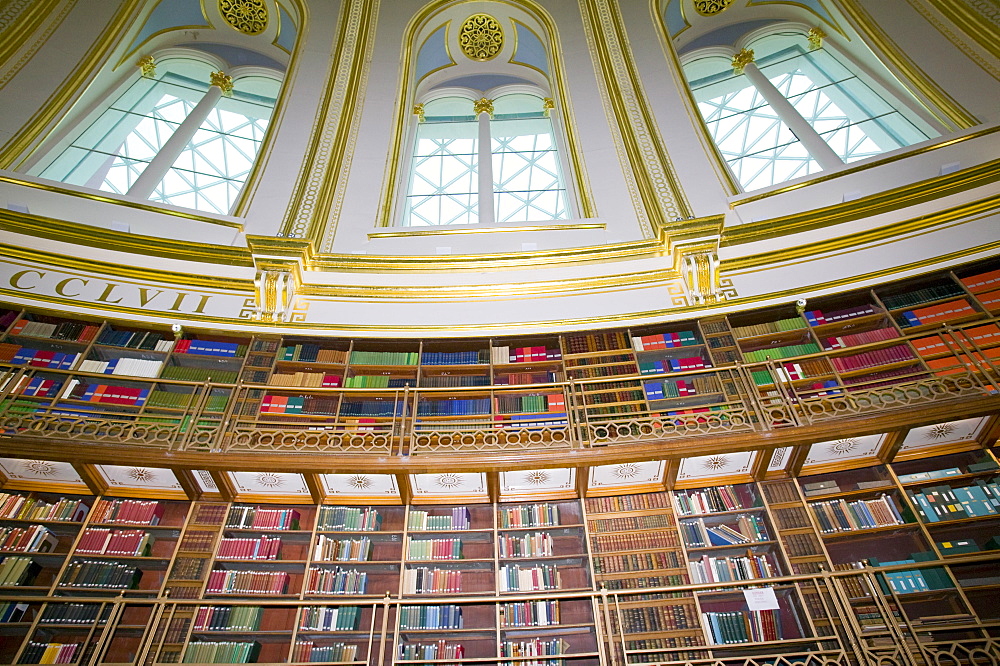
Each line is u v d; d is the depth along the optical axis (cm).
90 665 397
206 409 566
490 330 638
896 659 401
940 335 541
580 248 702
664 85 928
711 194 762
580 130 888
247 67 1062
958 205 642
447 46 1121
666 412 560
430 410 590
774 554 498
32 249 637
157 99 980
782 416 534
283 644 487
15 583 471
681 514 523
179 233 709
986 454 507
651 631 470
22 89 781
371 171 838
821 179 726
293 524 539
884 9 897
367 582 517
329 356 624
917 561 465
